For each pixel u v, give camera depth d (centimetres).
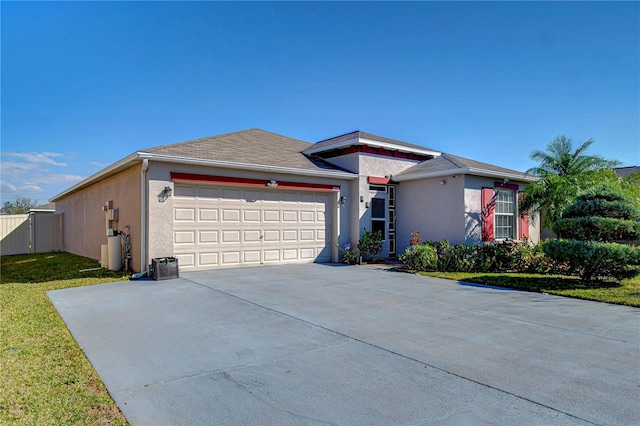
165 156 960
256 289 823
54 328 547
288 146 1523
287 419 299
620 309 671
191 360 426
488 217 1316
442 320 595
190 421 296
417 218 1392
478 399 331
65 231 2031
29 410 311
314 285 879
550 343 486
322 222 1318
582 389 352
